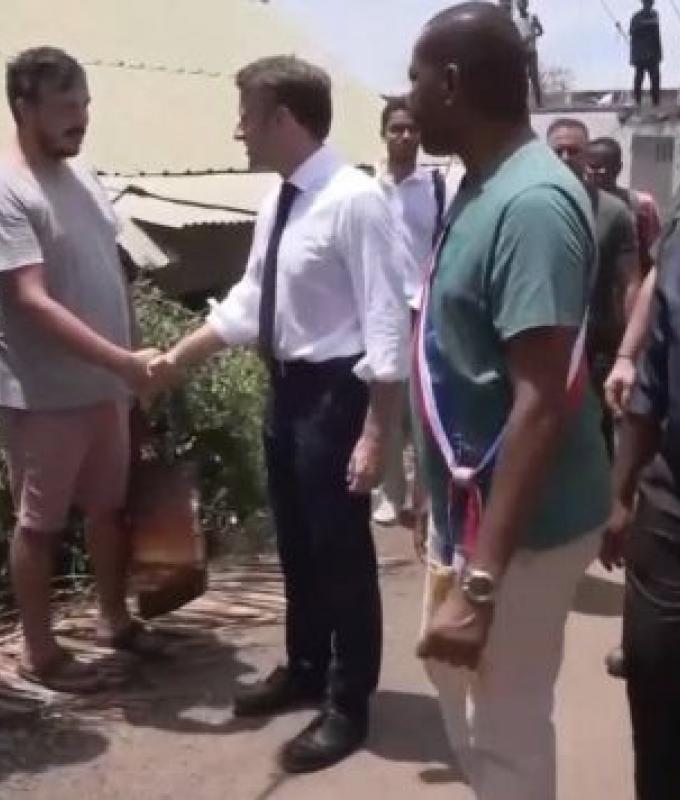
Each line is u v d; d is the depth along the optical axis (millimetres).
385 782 3701
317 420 3652
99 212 4105
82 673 4262
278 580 5281
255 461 5695
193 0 10180
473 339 2508
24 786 3684
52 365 3990
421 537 3082
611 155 5832
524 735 2727
